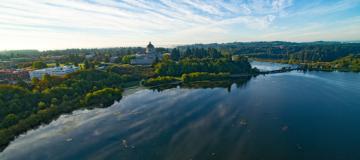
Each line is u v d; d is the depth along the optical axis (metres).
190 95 100.19
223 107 80.88
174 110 79.06
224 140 55.06
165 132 60.44
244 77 146.88
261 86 114.81
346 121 65.25
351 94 94.00
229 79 139.88
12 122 65.69
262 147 51.34
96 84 108.12
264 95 95.56
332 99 87.00
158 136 58.03
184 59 182.12
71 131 62.97
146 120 69.75
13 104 73.00
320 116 69.44
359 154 47.84
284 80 131.38
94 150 52.00
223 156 47.97
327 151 49.28
